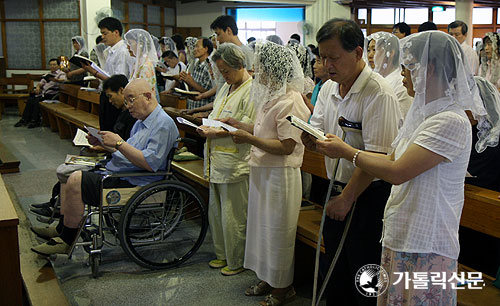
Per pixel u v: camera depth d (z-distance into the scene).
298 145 2.73
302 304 2.91
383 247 1.85
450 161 1.65
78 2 12.07
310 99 3.56
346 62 1.99
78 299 2.97
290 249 2.78
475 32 12.66
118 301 2.94
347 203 2.07
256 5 13.54
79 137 3.93
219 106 3.22
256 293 3.00
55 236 3.42
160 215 3.46
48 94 9.41
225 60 3.04
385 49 2.85
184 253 3.61
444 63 1.62
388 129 2.03
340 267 2.32
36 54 12.32
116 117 4.28
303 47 3.45
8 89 12.20
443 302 1.77
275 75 2.60
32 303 2.78
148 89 3.41
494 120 2.32
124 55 5.40
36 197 4.85
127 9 12.40
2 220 2.34
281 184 2.70
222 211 3.21
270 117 2.68
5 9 12.12
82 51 9.09
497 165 3.05
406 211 1.73
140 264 3.27
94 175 3.22
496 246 2.91
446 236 1.72
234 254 3.26
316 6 12.73
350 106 2.11
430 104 1.65
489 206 2.35
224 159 3.11
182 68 6.81
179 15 14.22
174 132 3.43
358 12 12.77
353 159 1.79
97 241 3.28
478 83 2.28
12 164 5.79
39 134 8.52
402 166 1.66
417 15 12.62
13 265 2.41
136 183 3.40
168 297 3.00
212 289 3.10
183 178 4.36
